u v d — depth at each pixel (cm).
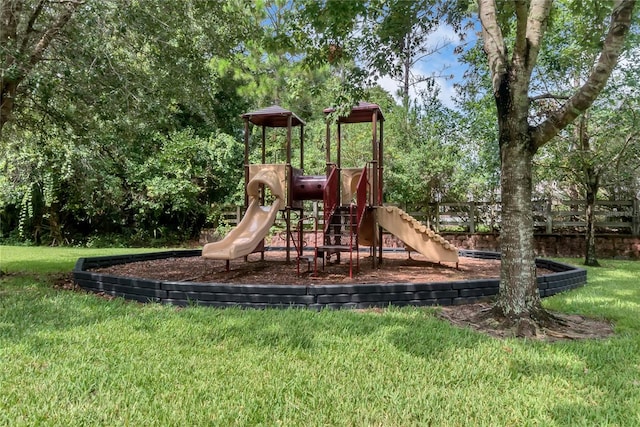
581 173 994
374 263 717
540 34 375
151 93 657
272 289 443
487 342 330
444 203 1290
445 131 1272
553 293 547
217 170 1429
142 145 846
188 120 1538
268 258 895
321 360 287
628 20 324
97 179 995
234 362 283
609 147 927
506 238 391
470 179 1206
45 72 548
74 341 323
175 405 224
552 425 206
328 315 405
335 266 735
